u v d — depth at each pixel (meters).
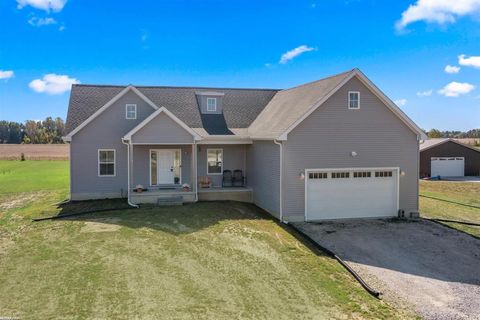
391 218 19.42
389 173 19.56
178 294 10.16
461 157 42.53
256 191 21.52
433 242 15.49
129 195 20.00
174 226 16.17
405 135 19.58
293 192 18.27
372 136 19.12
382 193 19.48
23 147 85.88
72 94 24.05
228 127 23.75
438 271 12.54
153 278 11.08
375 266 12.85
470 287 11.37
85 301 9.62
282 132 17.86
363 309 9.86
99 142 21.84
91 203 20.70
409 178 19.75
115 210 18.92
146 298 9.88
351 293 10.76
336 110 18.58
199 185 22.67
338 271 12.30
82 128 21.62
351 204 19.09
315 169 18.47
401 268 12.73
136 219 17.14
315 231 16.75
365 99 18.94
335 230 16.98
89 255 12.72
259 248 13.98
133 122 22.11
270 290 10.66
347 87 18.67
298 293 10.56
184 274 11.45
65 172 40.91
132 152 20.92
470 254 14.16
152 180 22.48
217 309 9.47
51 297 9.80
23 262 12.09
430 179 40.38
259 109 25.84
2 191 27.05
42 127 122.62
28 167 47.09
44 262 12.09
